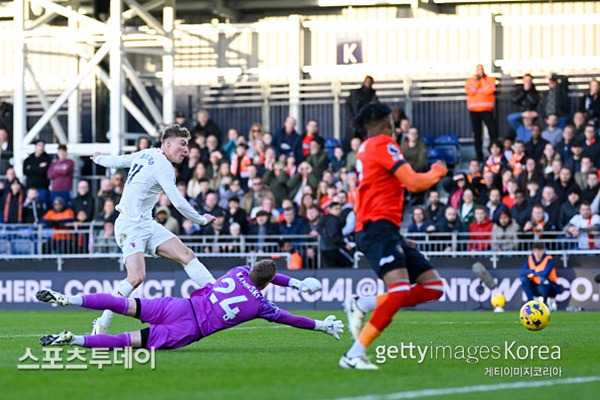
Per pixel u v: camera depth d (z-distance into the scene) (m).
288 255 51.06
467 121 60.94
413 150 54.06
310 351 24.05
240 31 62.94
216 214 52.44
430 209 51.75
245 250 52.06
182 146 26.45
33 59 66.50
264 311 23.56
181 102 64.38
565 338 28.14
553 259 48.75
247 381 18.23
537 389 17.44
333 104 62.31
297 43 62.62
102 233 54.25
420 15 63.06
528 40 61.22
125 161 27.05
